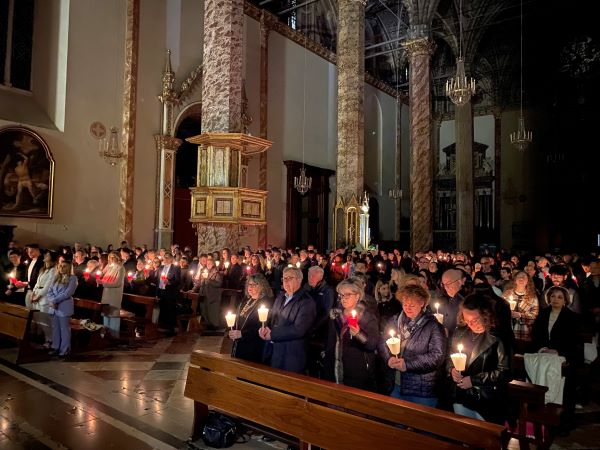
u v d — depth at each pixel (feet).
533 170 104.78
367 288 20.92
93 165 51.01
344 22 55.62
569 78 100.32
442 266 40.81
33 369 21.86
